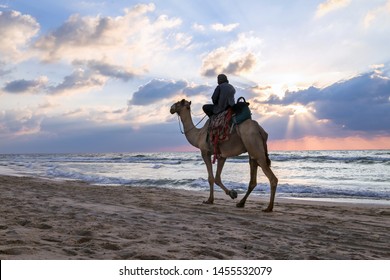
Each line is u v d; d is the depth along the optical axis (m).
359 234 6.16
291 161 40.88
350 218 7.82
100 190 13.03
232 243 5.01
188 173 24.50
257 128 8.63
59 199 9.65
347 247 5.21
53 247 3.99
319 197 12.55
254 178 9.28
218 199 11.23
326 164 34.22
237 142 8.84
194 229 5.96
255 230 6.29
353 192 13.59
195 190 14.88
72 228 5.28
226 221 7.09
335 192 13.69
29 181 16.58
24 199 9.29
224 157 9.49
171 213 7.91
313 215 8.19
